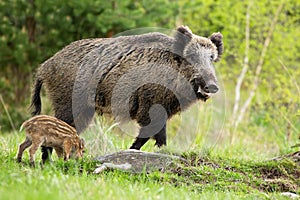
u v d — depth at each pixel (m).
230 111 28.77
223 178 13.88
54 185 10.68
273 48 29.16
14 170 12.16
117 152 14.07
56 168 12.89
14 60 26.00
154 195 11.16
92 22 25.39
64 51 15.88
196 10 29.33
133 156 14.00
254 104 28.44
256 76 28.42
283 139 22.73
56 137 13.24
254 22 29.16
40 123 13.05
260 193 13.09
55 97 15.75
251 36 30.73
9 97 26.59
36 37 26.47
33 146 12.96
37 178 11.15
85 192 10.52
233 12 29.59
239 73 29.69
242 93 31.69
